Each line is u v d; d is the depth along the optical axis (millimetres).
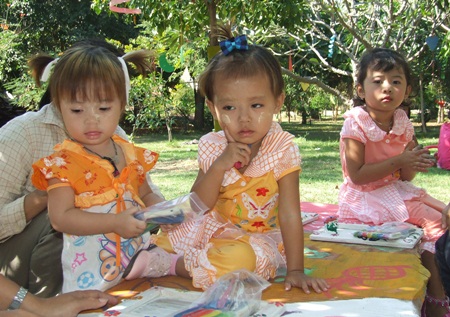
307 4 8414
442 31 10617
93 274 1977
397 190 2982
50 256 2189
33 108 12797
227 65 2021
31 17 15148
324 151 11547
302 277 1964
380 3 8641
